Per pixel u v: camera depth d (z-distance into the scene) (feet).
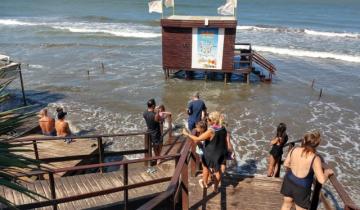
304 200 17.29
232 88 72.33
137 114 57.52
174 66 75.56
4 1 276.21
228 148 23.25
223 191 23.84
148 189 26.58
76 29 140.67
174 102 63.82
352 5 285.02
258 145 46.65
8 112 12.78
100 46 110.01
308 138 17.17
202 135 21.84
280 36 132.26
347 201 14.24
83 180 27.61
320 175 16.51
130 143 46.57
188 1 283.59
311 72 83.66
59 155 35.73
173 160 33.91
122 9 228.43
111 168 38.73
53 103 62.23
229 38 71.67
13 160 11.08
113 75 79.51
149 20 173.99
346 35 135.44
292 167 17.63
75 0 287.07
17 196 24.41
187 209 20.33
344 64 91.56
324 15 216.74
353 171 40.75
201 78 79.00
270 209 22.06
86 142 39.70
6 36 127.65
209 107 61.46
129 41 119.24
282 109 60.18
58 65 87.51
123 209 24.47
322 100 64.80
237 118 56.34
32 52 101.86
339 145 47.21
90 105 61.41
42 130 41.52
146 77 78.64
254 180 25.26
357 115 57.88
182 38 73.20
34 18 181.37
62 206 23.85
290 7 259.39
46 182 26.91
